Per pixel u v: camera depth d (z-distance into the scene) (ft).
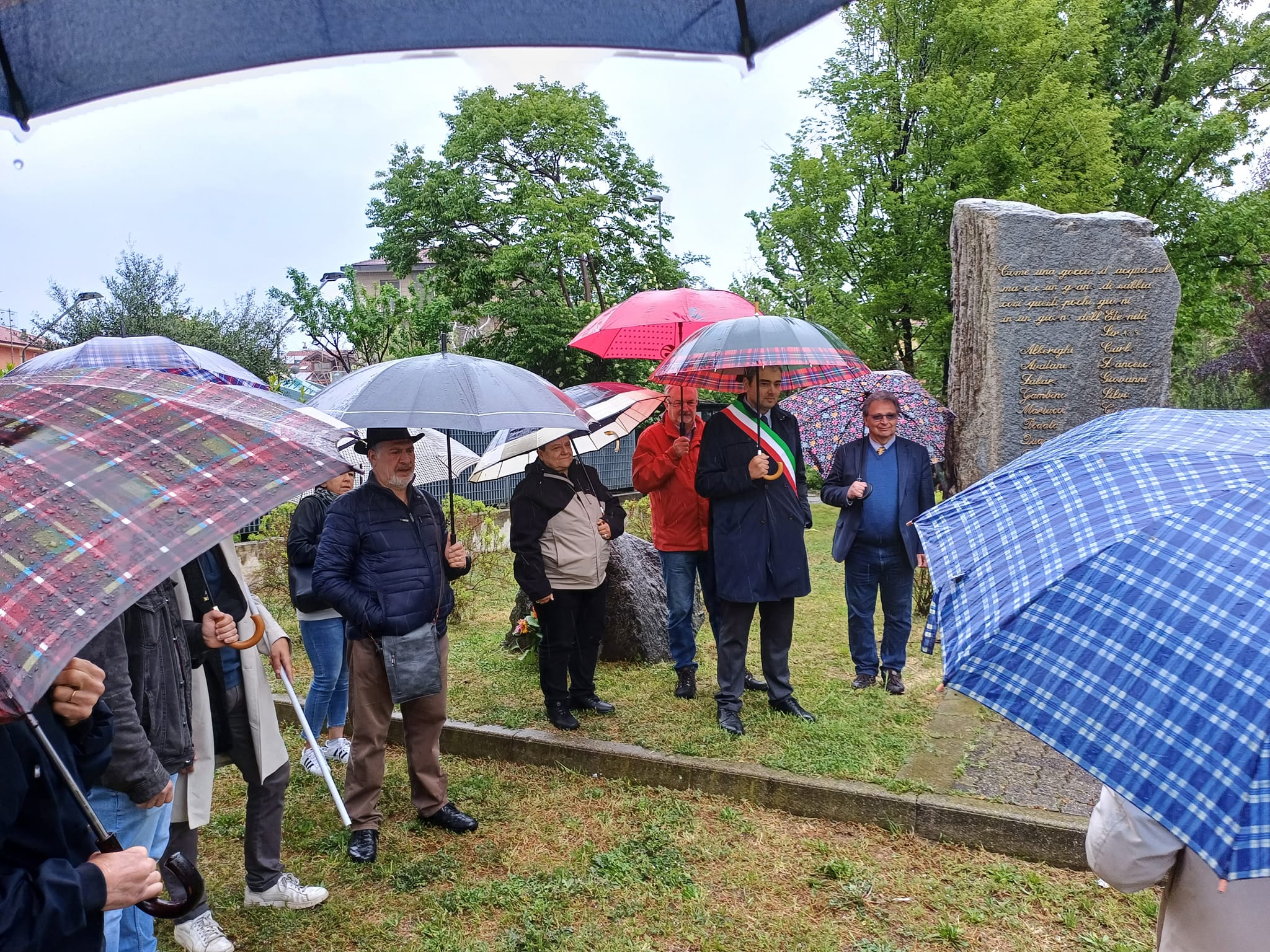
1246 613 4.60
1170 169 63.46
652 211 86.79
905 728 16.20
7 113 4.56
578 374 85.92
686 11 3.95
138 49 4.28
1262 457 5.22
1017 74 59.93
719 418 16.16
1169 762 4.45
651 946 10.55
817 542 40.68
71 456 5.52
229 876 12.46
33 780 5.55
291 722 18.90
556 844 13.01
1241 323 80.18
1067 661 4.88
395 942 10.80
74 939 5.30
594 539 16.76
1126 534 5.10
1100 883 11.52
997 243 23.45
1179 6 73.46
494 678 20.27
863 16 65.51
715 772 14.39
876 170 63.16
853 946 10.39
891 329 64.28
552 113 80.94
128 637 8.63
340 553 12.34
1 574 4.76
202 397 6.81
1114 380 22.97
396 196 85.51
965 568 5.75
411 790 14.55
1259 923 5.44
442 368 12.16
